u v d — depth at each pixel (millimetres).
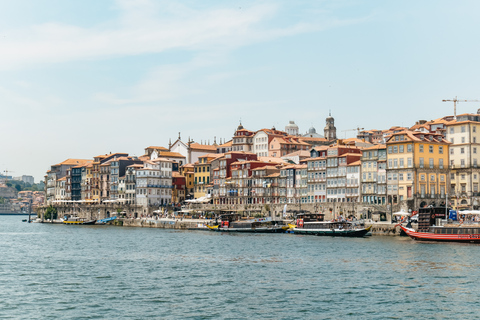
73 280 87750
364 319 64125
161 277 90250
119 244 150375
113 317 65125
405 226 155875
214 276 90750
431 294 75438
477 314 66000
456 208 180500
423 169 177875
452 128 187250
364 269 95562
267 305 70188
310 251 122875
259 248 131875
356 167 196500
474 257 109062
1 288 81188
